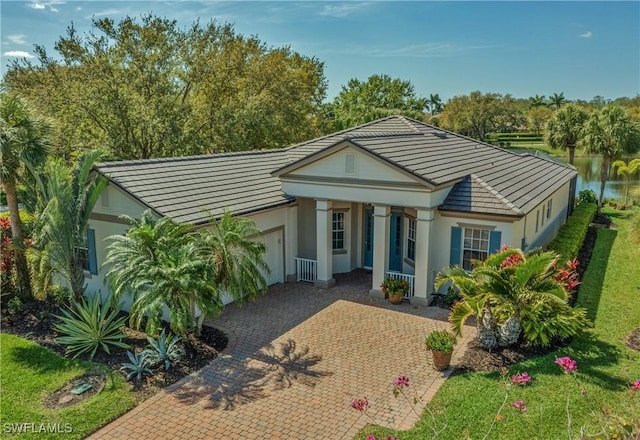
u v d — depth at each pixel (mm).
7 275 16516
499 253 12930
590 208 29578
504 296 12055
